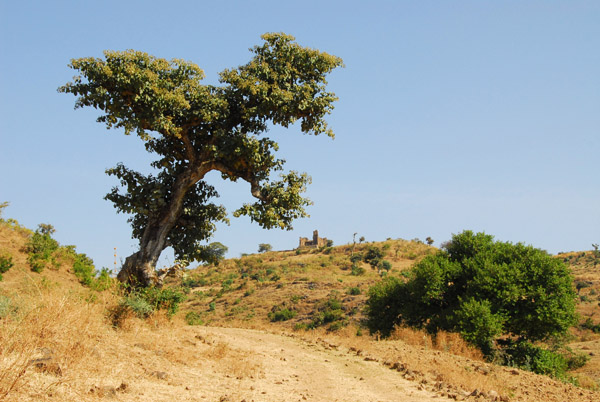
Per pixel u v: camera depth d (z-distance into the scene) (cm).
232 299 8450
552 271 2506
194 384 850
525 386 1305
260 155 1644
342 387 1042
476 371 1436
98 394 644
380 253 12194
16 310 869
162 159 1678
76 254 2294
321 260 12550
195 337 1357
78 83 1520
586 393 1291
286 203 1639
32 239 2131
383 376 1214
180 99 1525
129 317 1213
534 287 2503
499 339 2573
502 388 1223
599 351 4000
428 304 2762
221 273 12025
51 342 794
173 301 1508
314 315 6644
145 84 1499
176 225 1697
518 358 2250
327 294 7850
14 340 712
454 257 2958
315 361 1371
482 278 2542
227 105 1659
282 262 12794
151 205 1577
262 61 1730
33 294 964
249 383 952
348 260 12419
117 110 1497
